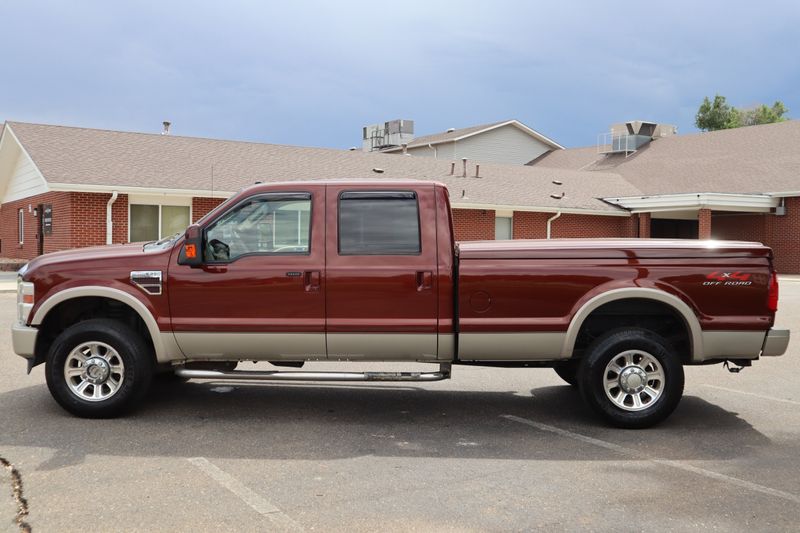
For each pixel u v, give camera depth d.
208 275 6.26
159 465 5.12
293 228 6.35
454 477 4.98
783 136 32.91
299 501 4.46
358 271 6.23
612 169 37.22
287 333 6.25
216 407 6.91
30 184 24.27
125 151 23.05
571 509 4.40
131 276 6.31
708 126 62.47
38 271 6.39
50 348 6.32
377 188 6.33
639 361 6.34
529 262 6.23
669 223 33.84
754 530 4.12
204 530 3.99
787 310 15.87
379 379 6.34
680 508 4.45
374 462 5.29
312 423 6.38
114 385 6.40
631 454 5.58
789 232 28.73
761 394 7.84
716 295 6.26
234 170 23.77
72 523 4.05
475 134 43.88
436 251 6.26
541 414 6.84
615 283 6.24
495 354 6.26
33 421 6.24
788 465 5.34
